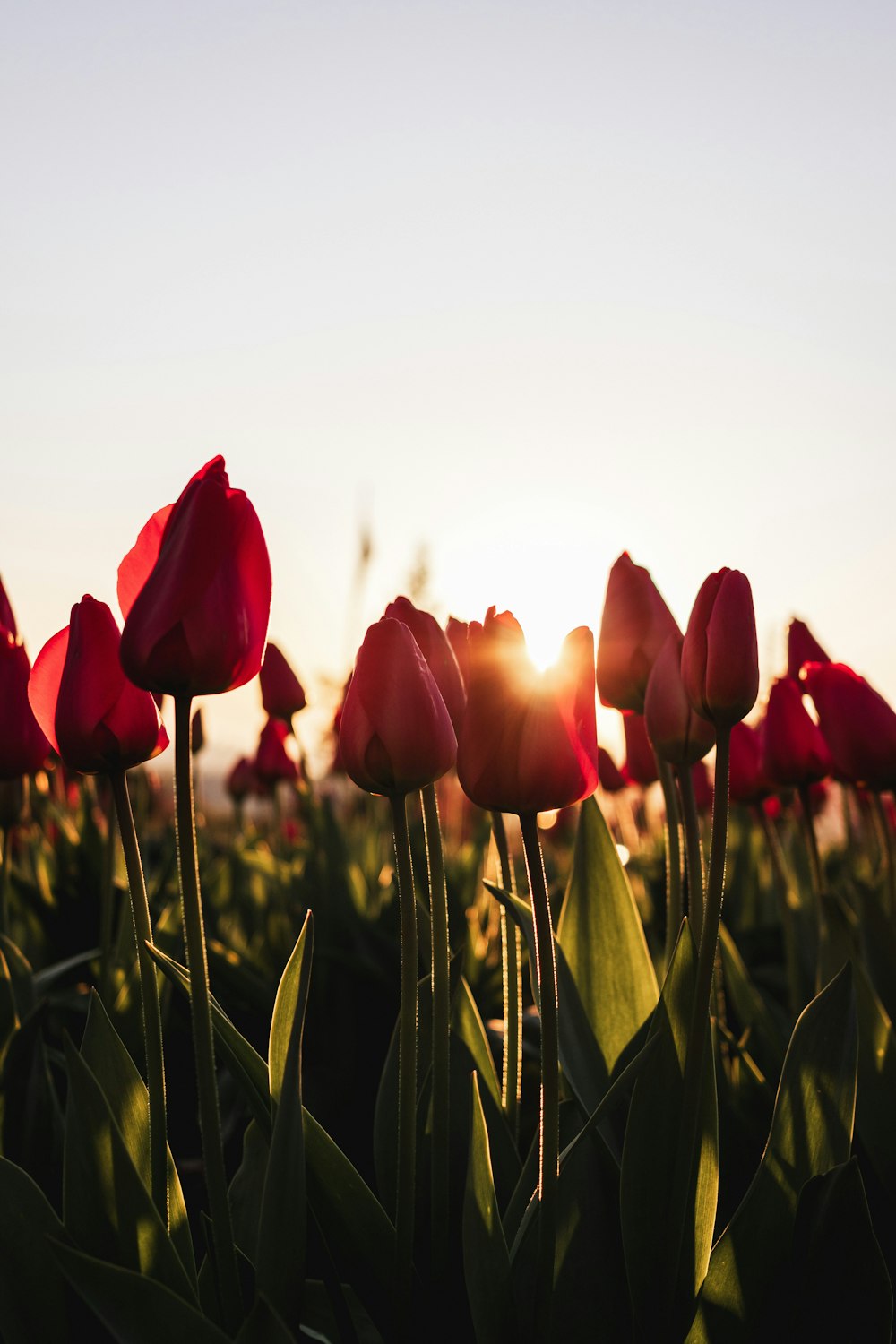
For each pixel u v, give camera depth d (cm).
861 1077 72
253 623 55
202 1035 55
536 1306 57
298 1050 58
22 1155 75
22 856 151
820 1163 63
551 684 55
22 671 72
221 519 53
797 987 92
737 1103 81
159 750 58
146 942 59
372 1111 101
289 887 137
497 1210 59
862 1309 59
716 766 58
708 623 58
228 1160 93
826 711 84
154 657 53
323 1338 63
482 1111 59
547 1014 56
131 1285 54
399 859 57
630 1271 60
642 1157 61
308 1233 64
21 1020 88
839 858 182
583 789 56
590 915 74
